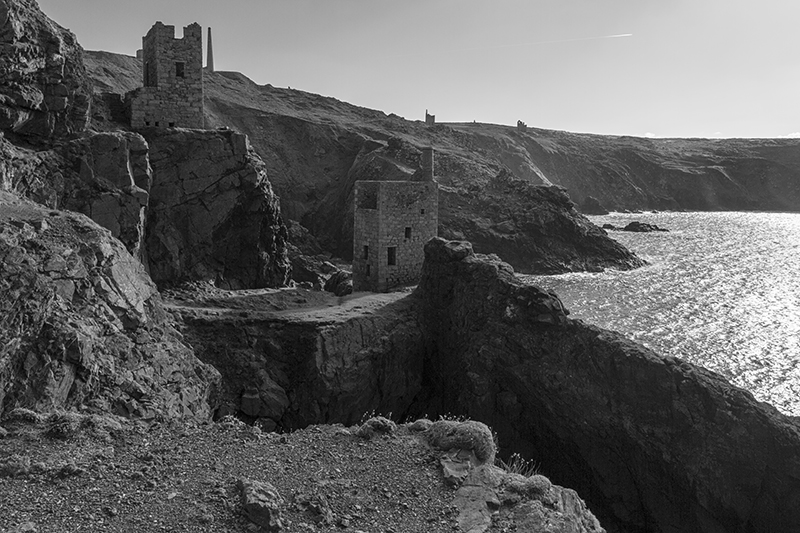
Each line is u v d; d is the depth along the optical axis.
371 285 50.22
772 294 73.38
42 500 11.00
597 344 33.22
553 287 76.19
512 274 39.16
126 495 11.48
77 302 21.94
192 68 49.28
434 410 41.03
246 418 34.75
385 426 15.24
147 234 45.34
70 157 39.66
